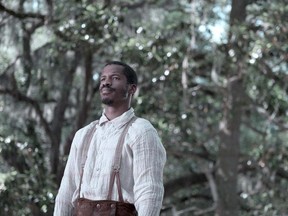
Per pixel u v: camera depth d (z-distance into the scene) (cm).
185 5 1658
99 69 1778
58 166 1634
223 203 1622
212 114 1816
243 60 1412
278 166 1625
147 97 1553
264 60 1438
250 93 1936
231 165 1628
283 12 1430
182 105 1617
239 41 1395
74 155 428
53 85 1692
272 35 1386
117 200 407
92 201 411
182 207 1911
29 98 1628
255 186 1902
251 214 1741
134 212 411
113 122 420
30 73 1653
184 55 1485
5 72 1634
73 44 1416
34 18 1589
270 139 1872
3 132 1612
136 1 1722
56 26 1434
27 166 1505
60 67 1658
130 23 1611
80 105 1673
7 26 1641
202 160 1683
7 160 1485
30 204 1387
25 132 1634
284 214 1705
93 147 420
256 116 2019
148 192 400
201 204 1947
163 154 417
